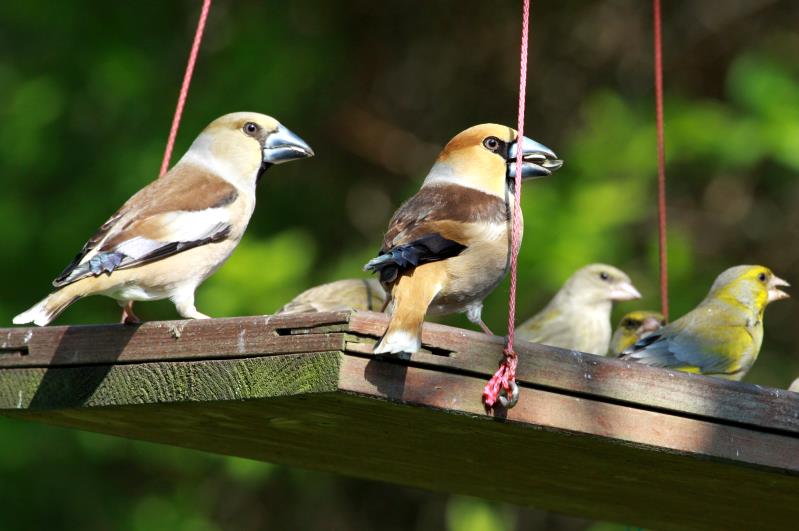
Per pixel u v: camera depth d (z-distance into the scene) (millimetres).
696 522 9547
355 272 15906
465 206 8047
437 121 18359
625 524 10430
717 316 11258
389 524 17812
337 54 17391
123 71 16344
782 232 17547
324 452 8805
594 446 7211
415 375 6648
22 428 16141
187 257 8305
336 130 17953
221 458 16656
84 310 15969
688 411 7133
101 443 16266
